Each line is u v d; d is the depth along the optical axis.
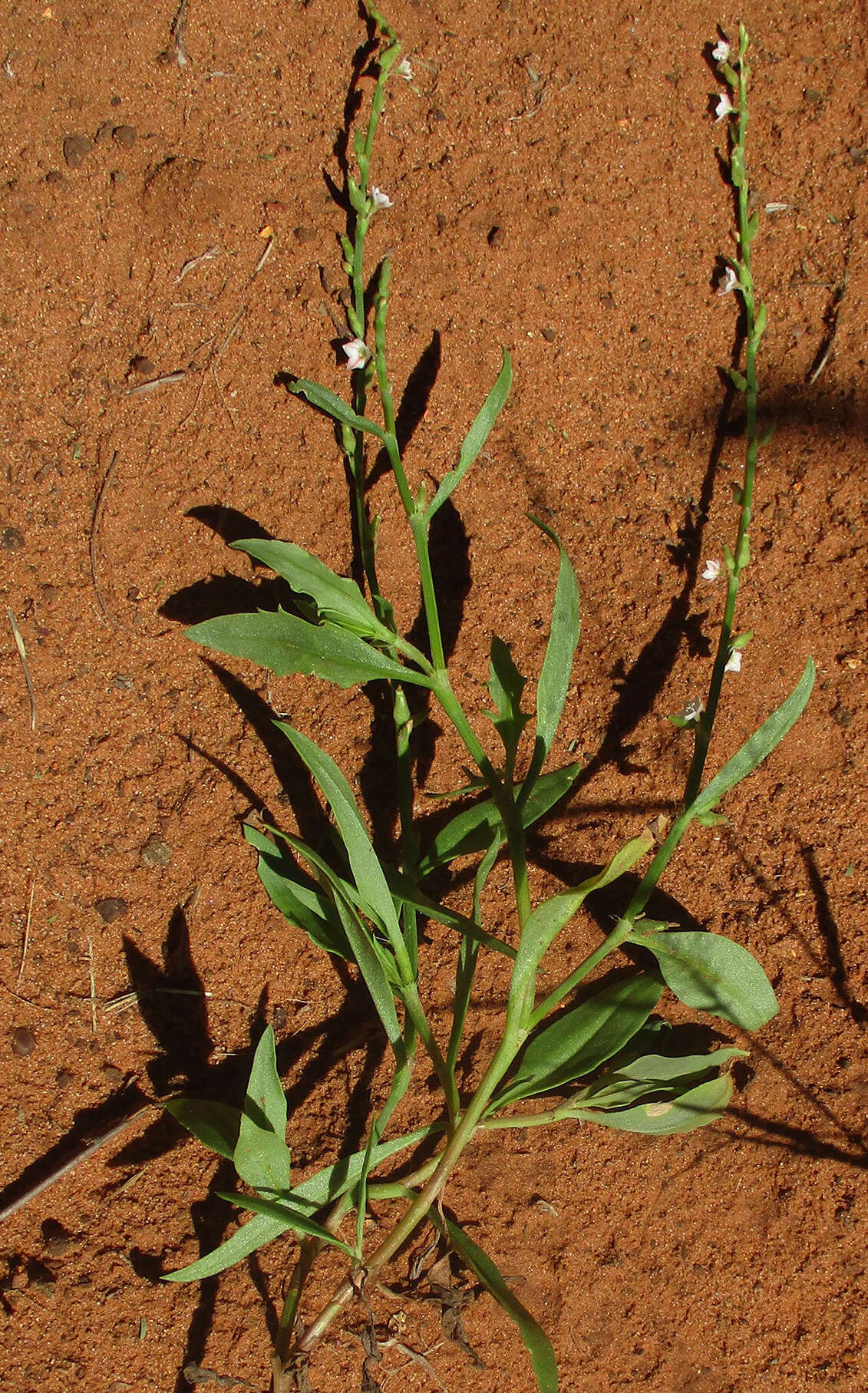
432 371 0.90
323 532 0.89
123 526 0.89
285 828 0.88
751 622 0.89
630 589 0.89
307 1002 0.87
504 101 0.91
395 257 0.90
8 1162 0.86
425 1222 0.86
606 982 0.87
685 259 0.91
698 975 0.84
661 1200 0.86
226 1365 0.85
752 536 0.90
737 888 0.88
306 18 0.90
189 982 0.87
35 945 0.87
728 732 0.89
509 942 0.88
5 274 0.89
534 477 0.90
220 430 0.89
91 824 0.88
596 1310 0.85
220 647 0.83
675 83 0.91
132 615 0.89
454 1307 0.85
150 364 0.89
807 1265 0.86
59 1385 0.85
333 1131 0.86
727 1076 0.83
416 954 0.85
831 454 0.90
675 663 0.89
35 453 0.89
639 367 0.90
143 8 0.90
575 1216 0.86
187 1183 0.86
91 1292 0.85
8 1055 0.87
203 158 0.90
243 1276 0.85
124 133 0.90
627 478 0.90
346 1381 0.85
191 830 0.88
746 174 0.91
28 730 0.88
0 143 0.90
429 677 0.84
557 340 0.90
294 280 0.90
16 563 0.89
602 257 0.90
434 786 0.88
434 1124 0.84
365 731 0.89
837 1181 0.86
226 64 0.90
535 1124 0.84
